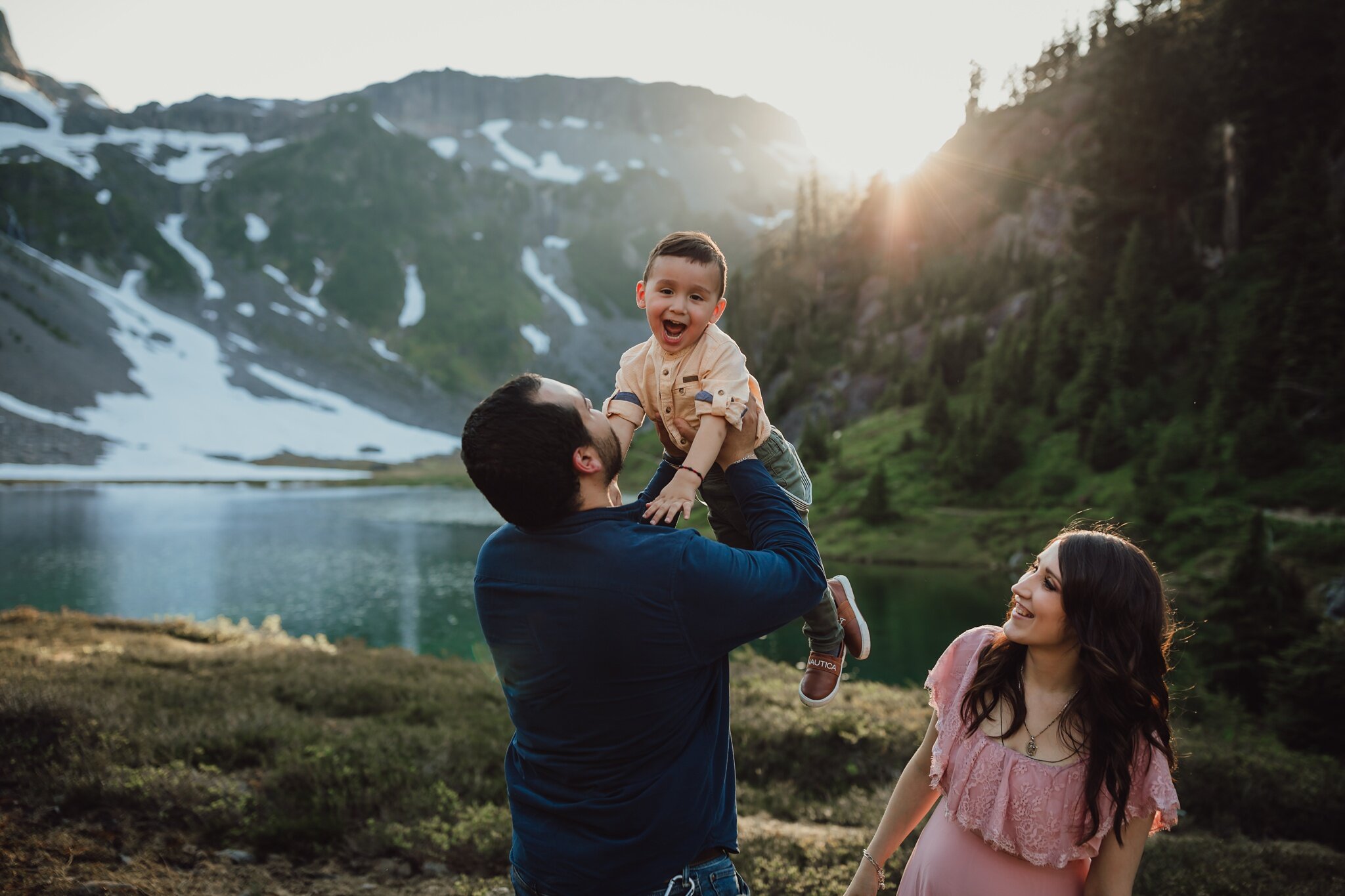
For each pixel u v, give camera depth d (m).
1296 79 76.50
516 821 1.86
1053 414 70.06
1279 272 58.38
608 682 1.71
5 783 5.17
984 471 62.50
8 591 35.12
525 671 1.79
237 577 40.31
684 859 1.75
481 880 4.59
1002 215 125.25
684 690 1.76
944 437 73.12
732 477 1.98
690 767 1.77
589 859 1.73
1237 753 8.64
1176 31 95.88
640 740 1.74
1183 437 55.19
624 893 1.73
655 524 1.81
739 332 149.62
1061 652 2.06
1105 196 84.06
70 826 4.72
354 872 4.66
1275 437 47.66
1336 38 76.44
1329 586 33.06
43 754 5.52
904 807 2.29
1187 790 7.33
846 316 134.38
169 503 81.88
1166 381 64.25
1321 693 13.73
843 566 50.56
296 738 6.55
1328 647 14.30
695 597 1.69
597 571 1.71
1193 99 80.75
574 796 1.77
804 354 119.44
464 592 36.69
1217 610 19.59
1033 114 134.62
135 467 120.44
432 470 145.25
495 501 1.77
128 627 15.54
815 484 73.06
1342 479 44.06
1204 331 64.19
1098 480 56.97
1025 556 48.78
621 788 1.75
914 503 62.75
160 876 4.30
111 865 4.33
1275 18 77.75
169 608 32.53
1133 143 81.88
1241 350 54.44
